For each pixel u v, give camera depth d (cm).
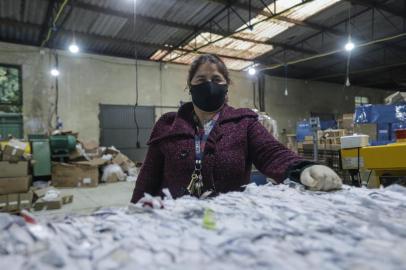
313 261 34
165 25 567
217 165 88
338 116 1036
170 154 92
